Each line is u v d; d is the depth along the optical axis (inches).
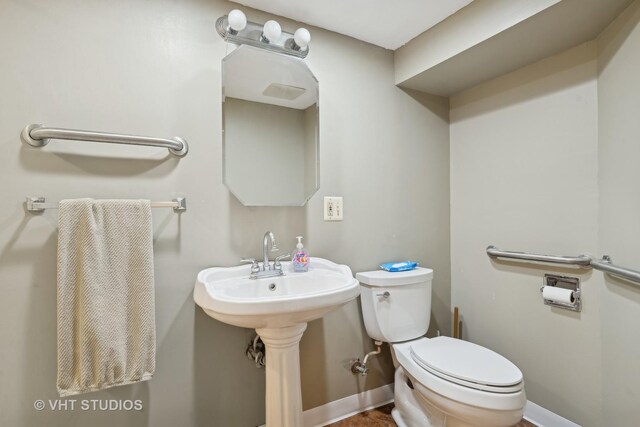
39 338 42.8
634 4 44.6
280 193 59.9
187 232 51.8
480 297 75.6
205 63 53.5
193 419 52.2
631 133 45.4
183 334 51.5
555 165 61.0
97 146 46.1
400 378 64.5
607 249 51.4
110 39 46.8
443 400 48.6
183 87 51.7
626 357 46.7
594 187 55.1
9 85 41.6
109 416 46.6
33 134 40.9
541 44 57.3
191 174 52.2
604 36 52.3
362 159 69.8
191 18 52.4
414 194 77.3
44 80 43.2
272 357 49.6
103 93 46.3
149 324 45.2
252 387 56.9
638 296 43.6
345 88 67.7
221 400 54.3
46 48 43.3
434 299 80.4
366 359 66.8
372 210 71.0
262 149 58.4
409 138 76.7
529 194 65.5
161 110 50.0
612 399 50.3
